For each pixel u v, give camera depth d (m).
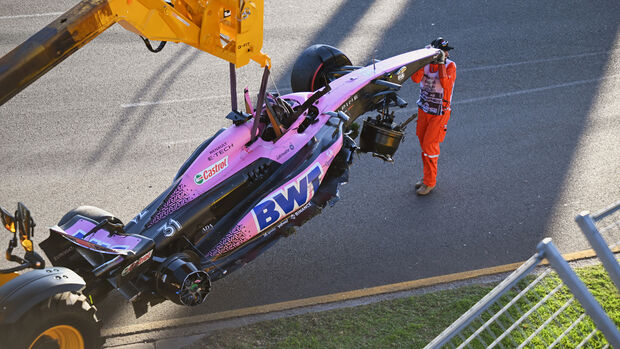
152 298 18.14
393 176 27.06
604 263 11.12
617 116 30.55
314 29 40.09
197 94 33.19
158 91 33.47
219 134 21.11
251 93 33.34
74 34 14.38
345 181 22.81
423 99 24.20
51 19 40.38
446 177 26.80
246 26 17.55
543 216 24.38
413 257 22.55
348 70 26.36
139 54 37.28
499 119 30.61
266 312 20.06
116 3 15.07
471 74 34.66
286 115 21.52
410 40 38.59
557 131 29.53
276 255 22.73
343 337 18.72
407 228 24.00
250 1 17.30
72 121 30.77
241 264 19.61
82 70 35.47
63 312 15.34
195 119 31.00
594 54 36.38
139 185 26.22
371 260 22.41
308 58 26.38
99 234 17.94
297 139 21.45
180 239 18.80
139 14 15.77
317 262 22.36
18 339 14.57
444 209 24.97
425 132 24.44
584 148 28.28
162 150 28.58
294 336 18.84
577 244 22.92
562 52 36.72
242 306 20.36
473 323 18.59
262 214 19.98
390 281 21.41
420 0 43.75
